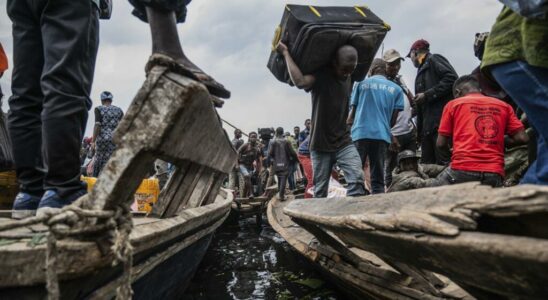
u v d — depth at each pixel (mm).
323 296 3934
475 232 1104
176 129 1346
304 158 8297
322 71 3834
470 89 3557
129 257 1284
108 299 1482
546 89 1814
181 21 1899
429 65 4941
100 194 1255
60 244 1148
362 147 4469
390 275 2824
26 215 2045
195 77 1427
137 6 1766
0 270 1130
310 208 2871
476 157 3199
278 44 3787
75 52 1963
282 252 6059
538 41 1735
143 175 1375
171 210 2494
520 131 3252
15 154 2170
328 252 3607
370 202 1875
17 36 2191
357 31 3652
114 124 6688
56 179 1915
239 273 4863
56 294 1094
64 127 1891
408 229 1285
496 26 2002
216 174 3488
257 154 12102
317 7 3822
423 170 4789
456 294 2395
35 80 2180
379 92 4457
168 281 2416
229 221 9133
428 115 4934
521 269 989
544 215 1025
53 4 1982
